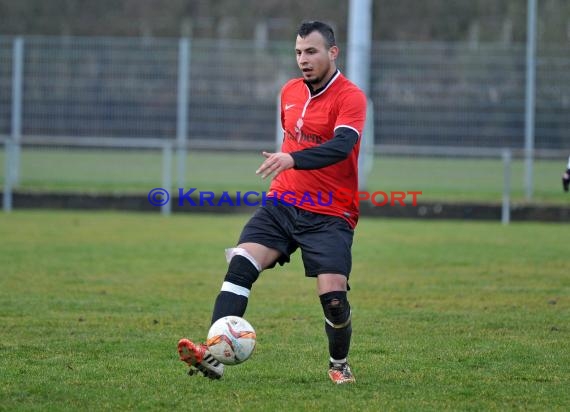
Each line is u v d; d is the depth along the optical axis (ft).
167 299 98.22
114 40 204.23
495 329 84.64
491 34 348.18
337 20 377.50
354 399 61.00
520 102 199.11
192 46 204.03
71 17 363.97
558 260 130.72
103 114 205.67
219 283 108.78
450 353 74.69
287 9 384.47
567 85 198.18
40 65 204.95
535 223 191.52
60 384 64.03
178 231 164.86
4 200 201.57
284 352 74.74
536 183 200.44
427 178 202.08
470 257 133.69
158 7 382.83
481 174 201.57
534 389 63.87
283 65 204.23
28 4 354.54
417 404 59.77
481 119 200.03
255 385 64.59
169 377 66.39
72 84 205.16
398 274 117.70
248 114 204.44
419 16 354.95
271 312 91.91
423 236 162.09
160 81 204.54
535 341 79.51
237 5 387.55
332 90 63.87
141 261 126.31
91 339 78.69
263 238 64.13
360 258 132.36
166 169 197.57
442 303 97.76
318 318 89.04
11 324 84.33
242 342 59.72
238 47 203.62
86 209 204.23
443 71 200.44
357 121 62.54
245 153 213.05
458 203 195.31
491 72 199.31
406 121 200.95
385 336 81.46
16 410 57.67
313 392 62.75
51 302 95.40
